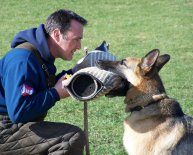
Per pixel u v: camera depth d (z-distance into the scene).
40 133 5.83
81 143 5.94
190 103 9.77
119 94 6.18
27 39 5.76
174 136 5.71
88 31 20.22
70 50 5.91
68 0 28.09
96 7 26.20
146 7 26.05
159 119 5.84
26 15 24.19
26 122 5.81
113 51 16.25
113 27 21.06
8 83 5.50
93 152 7.44
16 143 5.82
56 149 5.84
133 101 6.05
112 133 8.17
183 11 24.53
